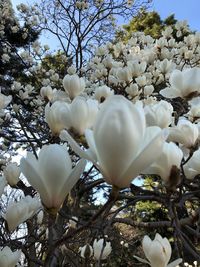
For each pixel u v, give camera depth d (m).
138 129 0.19
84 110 0.31
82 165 0.23
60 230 0.56
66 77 0.52
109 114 0.19
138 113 0.19
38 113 1.65
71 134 0.31
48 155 0.22
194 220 0.46
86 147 0.31
